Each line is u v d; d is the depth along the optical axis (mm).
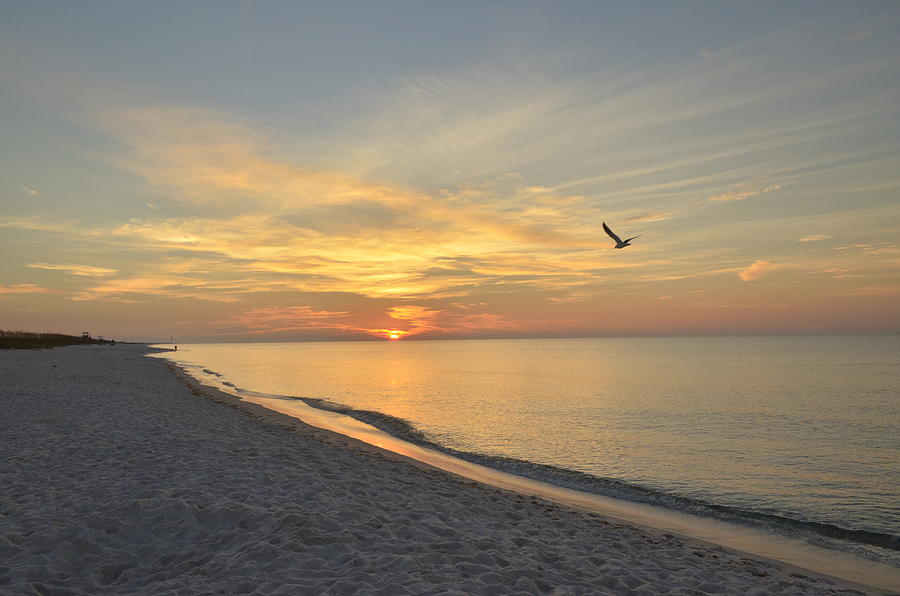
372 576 5340
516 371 70562
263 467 10555
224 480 9148
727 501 13273
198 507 7461
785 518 11867
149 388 28844
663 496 13578
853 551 9820
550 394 39188
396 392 40656
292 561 5707
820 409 30984
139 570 5719
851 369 67562
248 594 4926
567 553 7074
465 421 26016
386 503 8688
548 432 23047
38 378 28016
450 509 8969
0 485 8594
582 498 13086
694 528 11016
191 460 10633
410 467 13836
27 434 12922
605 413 29094
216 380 48656
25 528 6574
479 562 6172
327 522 6977
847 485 14867
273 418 21984
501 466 16500
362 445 17203
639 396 37969
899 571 8812
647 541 8930
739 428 24516
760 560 8680
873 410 30594
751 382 49531
